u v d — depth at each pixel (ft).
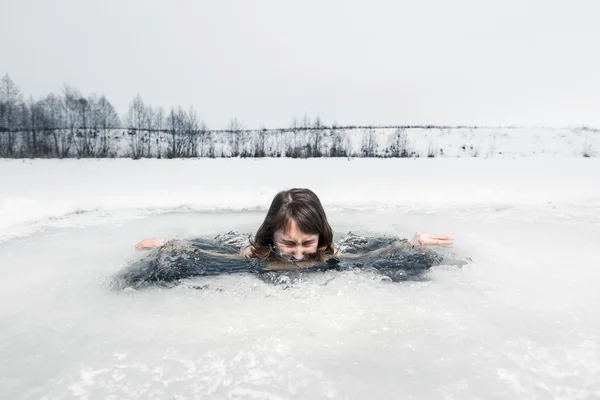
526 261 7.23
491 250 8.02
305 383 3.37
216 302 5.29
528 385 3.34
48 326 4.60
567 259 7.38
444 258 7.27
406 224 10.99
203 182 19.22
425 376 3.48
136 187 17.21
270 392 3.25
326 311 4.97
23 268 6.93
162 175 22.36
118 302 5.33
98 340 4.24
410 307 5.09
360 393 3.23
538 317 4.77
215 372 3.56
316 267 6.62
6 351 4.00
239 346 4.05
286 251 6.79
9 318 4.83
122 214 12.63
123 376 3.51
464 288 5.82
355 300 5.33
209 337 4.28
